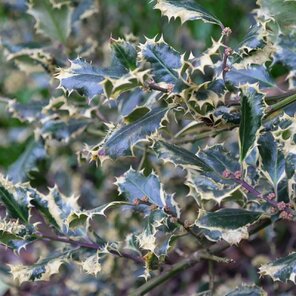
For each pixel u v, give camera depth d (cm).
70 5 129
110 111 128
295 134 101
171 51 100
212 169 103
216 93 99
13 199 107
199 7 101
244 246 140
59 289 133
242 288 107
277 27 106
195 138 112
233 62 101
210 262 114
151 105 108
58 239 107
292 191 103
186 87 98
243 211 103
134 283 130
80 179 142
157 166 123
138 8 150
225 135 126
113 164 136
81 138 133
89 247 107
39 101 127
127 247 109
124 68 99
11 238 106
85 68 99
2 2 148
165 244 104
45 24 129
